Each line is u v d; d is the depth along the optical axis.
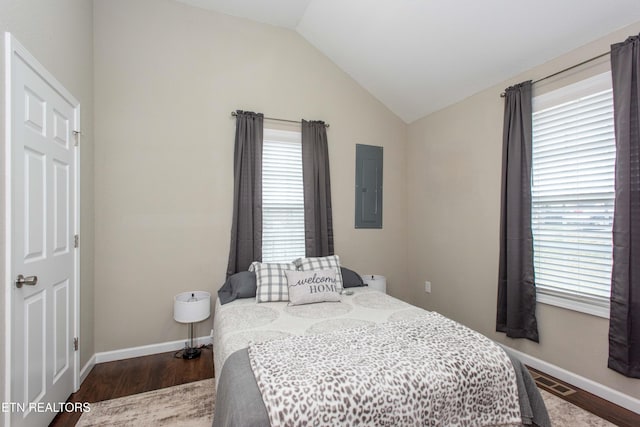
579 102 2.29
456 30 2.60
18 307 1.53
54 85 1.91
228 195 3.17
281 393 1.23
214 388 2.28
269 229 3.37
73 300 2.19
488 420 1.50
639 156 1.92
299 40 3.53
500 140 2.87
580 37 2.21
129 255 2.80
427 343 1.70
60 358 1.99
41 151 1.76
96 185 2.69
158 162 2.91
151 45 2.91
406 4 2.59
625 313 1.97
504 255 2.75
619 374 2.05
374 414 1.28
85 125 2.46
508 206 2.70
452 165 3.39
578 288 2.31
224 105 3.17
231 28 3.22
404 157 4.07
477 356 1.58
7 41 1.44
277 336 1.88
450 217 3.41
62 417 1.94
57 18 1.96
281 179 3.42
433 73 3.16
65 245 2.07
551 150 2.48
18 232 1.53
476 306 3.10
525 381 1.64
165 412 1.99
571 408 2.02
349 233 3.75
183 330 2.99
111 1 2.78
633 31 1.97
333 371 1.38
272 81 3.38
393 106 3.94
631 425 1.85
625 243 1.97
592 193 2.22
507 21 2.34
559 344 2.41
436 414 1.38
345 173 3.73
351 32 3.17
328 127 3.65
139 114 2.85
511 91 2.69
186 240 3.00
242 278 2.87
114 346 2.75
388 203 3.99
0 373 1.39
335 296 2.67
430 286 3.70
